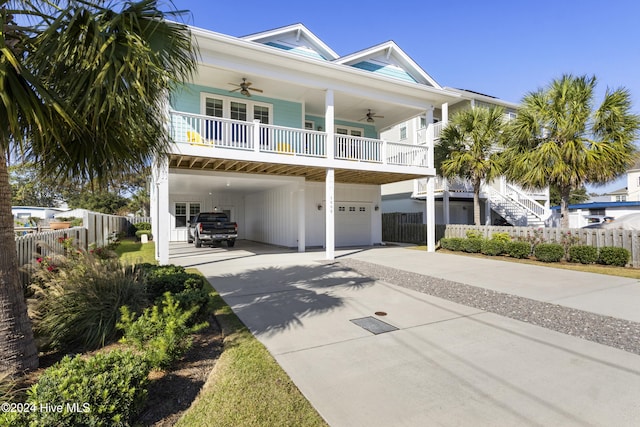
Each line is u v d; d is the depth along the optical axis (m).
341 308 5.27
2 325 2.82
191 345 3.62
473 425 2.37
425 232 16.33
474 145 12.62
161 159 4.50
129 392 2.28
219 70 9.95
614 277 7.68
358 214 15.93
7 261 2.88
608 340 3.94
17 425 2.00
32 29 2.85
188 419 2.45
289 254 12.25
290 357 3.47
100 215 13.39
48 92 2.66
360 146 11.88
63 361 2.51
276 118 12.50
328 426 2.36
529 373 3.13
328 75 10.53
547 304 5.49
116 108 2.87
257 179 12.41
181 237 19.78
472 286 6.84
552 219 16.92
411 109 13.77
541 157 10.17
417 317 4.83
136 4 3.03
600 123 9.77
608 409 2.54
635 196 31.45
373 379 3.02
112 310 3.85
